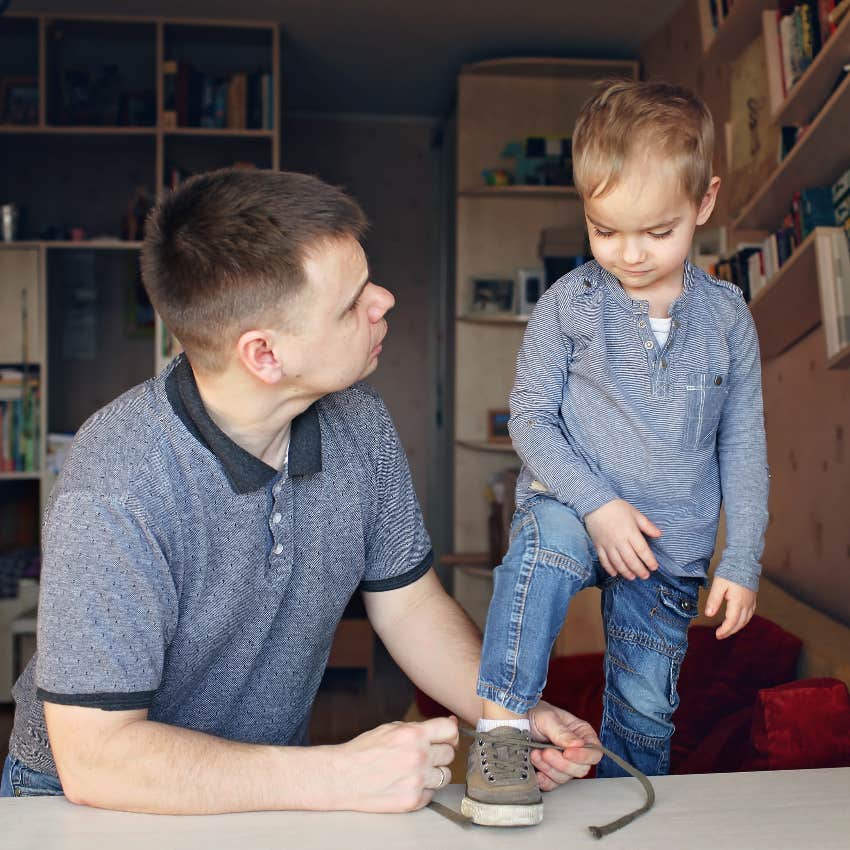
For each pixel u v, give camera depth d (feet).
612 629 4.41
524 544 3.74
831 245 6.82
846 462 7.72
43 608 3.28
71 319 16.25
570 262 13.60
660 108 3.78
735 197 9.29
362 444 3.96
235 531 3.54
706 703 6.75
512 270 14.26
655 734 4.33
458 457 14.47
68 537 3.25
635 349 4.08
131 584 3.27
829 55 6.63
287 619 3.84
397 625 4.21
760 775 3.61
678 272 4.11
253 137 14.25
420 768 3.29
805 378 8.50
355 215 3.48
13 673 12.82
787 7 7.67
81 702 3.19
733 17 8.36
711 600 4.01
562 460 4.06
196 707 3.84
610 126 3.80
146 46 14.48
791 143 7.75
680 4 12.10
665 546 4.17
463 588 14.11
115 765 3.18
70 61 14.94
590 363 4.17
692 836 3.10
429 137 17.99
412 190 18.02
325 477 3.78
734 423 4.25
